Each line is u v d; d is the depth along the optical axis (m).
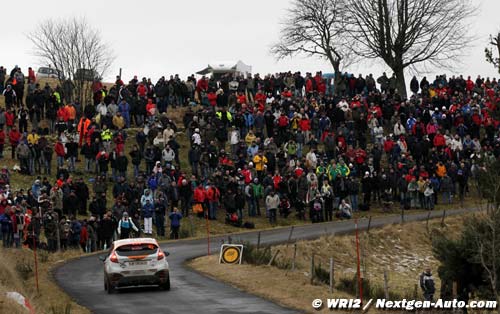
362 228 127.50
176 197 135.50
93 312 66.69
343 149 153.62
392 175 149.75
